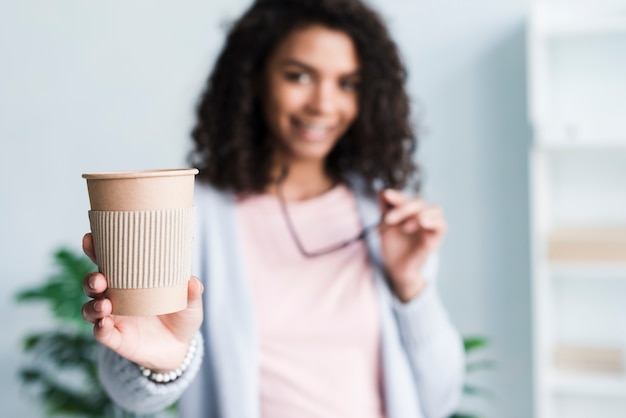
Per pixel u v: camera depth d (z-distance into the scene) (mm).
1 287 3076
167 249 779
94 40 2973
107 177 760
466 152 2803
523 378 2809
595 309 2721
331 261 1507
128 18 2947
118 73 2967
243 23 1513
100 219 772
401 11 2812
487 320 2830
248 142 1513
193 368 1025
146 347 931
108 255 776
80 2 2969
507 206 2785
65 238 3043
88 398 2508
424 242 1478
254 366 1396
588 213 2703
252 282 1465
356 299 1481
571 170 2705
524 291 2791
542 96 2607
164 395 1025
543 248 2559
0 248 3076
